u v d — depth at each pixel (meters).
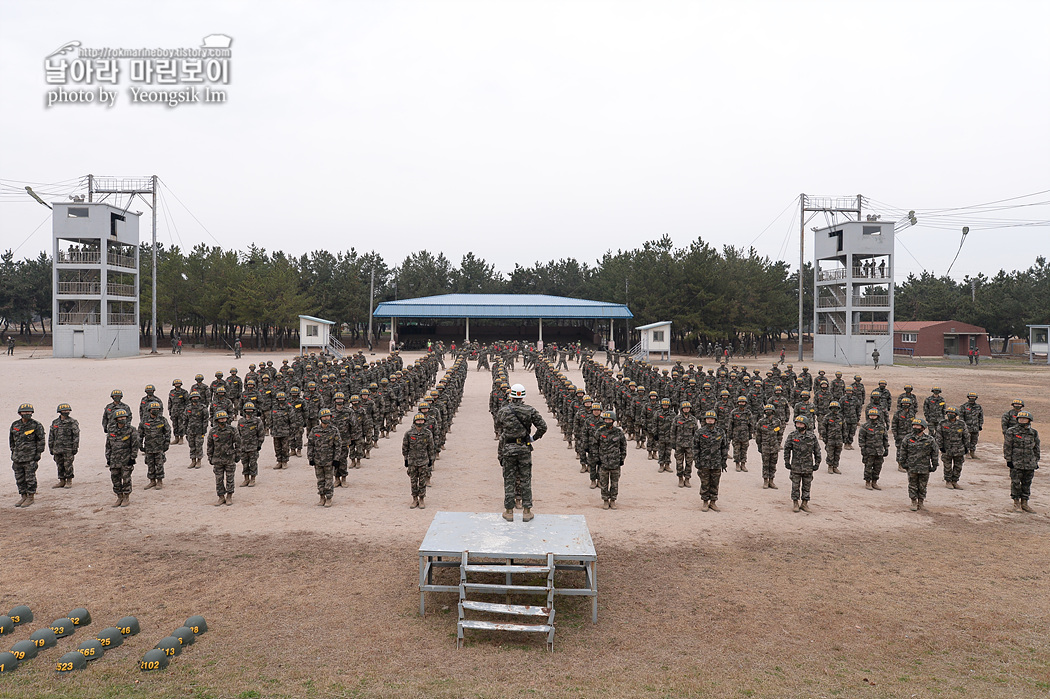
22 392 30.44
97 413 24.67
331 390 22.48
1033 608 8.59
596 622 8.09
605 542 11.16
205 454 18.53
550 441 21.50
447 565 8.95
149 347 79.31
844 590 9.17
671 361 61.50
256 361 52.81
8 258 96.25
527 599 8.75
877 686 6.64
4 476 15.51
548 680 6.70
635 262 84.50
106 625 7.86
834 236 58.19
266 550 10.58
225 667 6.89
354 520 12.27
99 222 53.72
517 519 9.52
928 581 9.52
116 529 11.62
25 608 8.01
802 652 7.38
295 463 17.67
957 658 7.26
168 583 9.16
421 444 13.12
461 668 6.94
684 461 15.41
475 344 60.03
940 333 69.31
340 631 7.77
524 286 117.12
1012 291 80.62
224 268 76.94
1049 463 18.12
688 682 6.70
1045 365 57.69
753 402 22.47
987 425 24.58
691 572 9.82
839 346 57.00
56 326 53.62
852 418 20.27
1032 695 6.45
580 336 90.62
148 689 6.43
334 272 100.31
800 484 13.35
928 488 15.32
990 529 12.10
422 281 104.56
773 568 10.02
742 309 72.19
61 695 6.31
